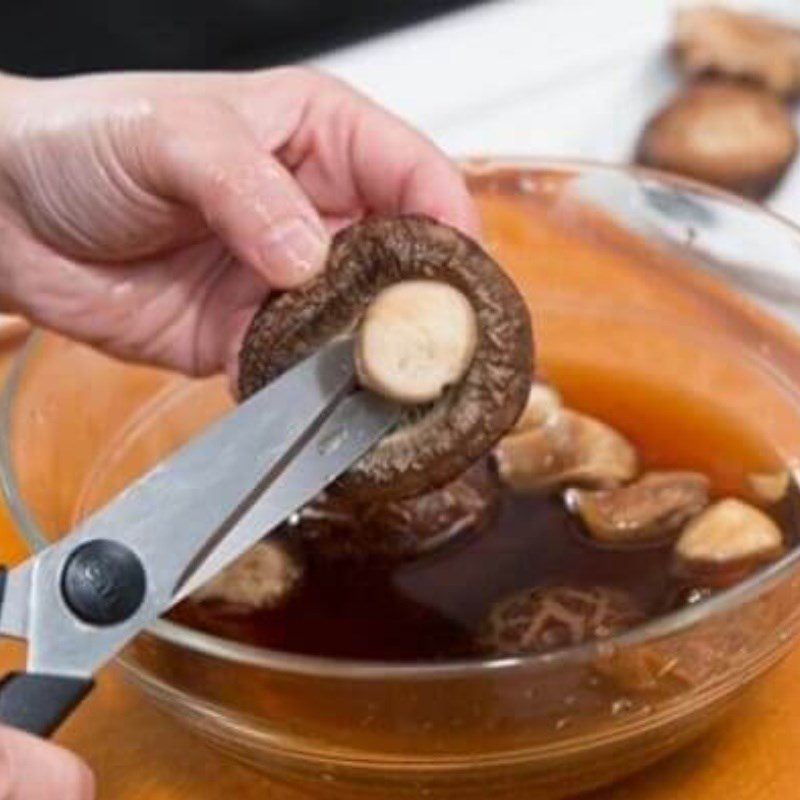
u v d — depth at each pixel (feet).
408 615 1.86
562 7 2.89
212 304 2.15
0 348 2.24
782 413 2.10
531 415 2.02
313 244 1.84
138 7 3.24
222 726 1.75
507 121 2.69
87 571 1.68
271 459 1.73
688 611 1.68
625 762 1.78
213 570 1.72
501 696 1.67
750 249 2.16
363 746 1.72
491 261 1.80
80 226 2.09
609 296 2.25
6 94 2.07
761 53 2.70
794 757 1.88
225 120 1.98
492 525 1.94
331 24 3.00
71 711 1.71
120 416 2.11
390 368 1.75
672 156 2.58
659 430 2.11
